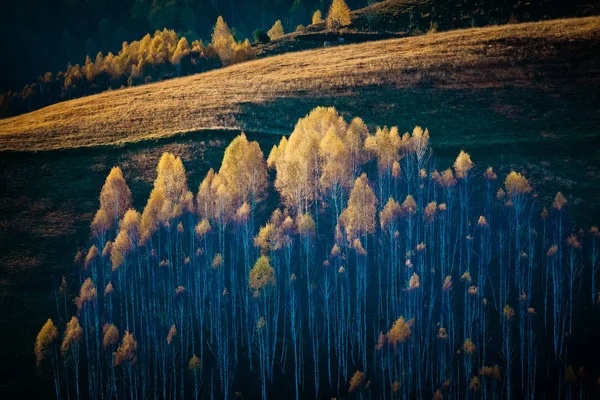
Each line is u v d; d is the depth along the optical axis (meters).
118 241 60.69
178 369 55.53
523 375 54.69
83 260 63.28
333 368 55.94
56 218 69.38
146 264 63.69
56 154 80.25
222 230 65.25
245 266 63.38
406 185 72.81
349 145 71.12
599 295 58.88
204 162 76.81
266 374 55.16
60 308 58.59
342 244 63.34
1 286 60.09
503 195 68.31
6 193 72.75
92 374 54.12
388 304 60.28
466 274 60.62
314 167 68.44
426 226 66.00
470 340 55.31
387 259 64.31
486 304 59.56
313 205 68.81
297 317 59.47
